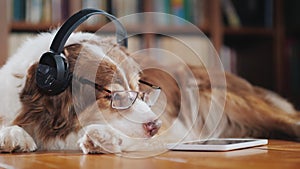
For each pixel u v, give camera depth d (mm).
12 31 2400
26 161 974
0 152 1127
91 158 1005
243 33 2801
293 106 2062
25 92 1217
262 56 2971
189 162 918
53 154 1087
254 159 945
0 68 1341
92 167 882
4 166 922
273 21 2908
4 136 1137
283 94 2871
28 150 1145
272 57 2900
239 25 2854
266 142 1215
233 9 2832
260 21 2916
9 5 2363
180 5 2656
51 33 1334
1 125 1227
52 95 1157
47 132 1201
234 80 1943
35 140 1212
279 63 2877
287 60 2920
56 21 2412
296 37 2951
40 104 1198
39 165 917
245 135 1772
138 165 896
